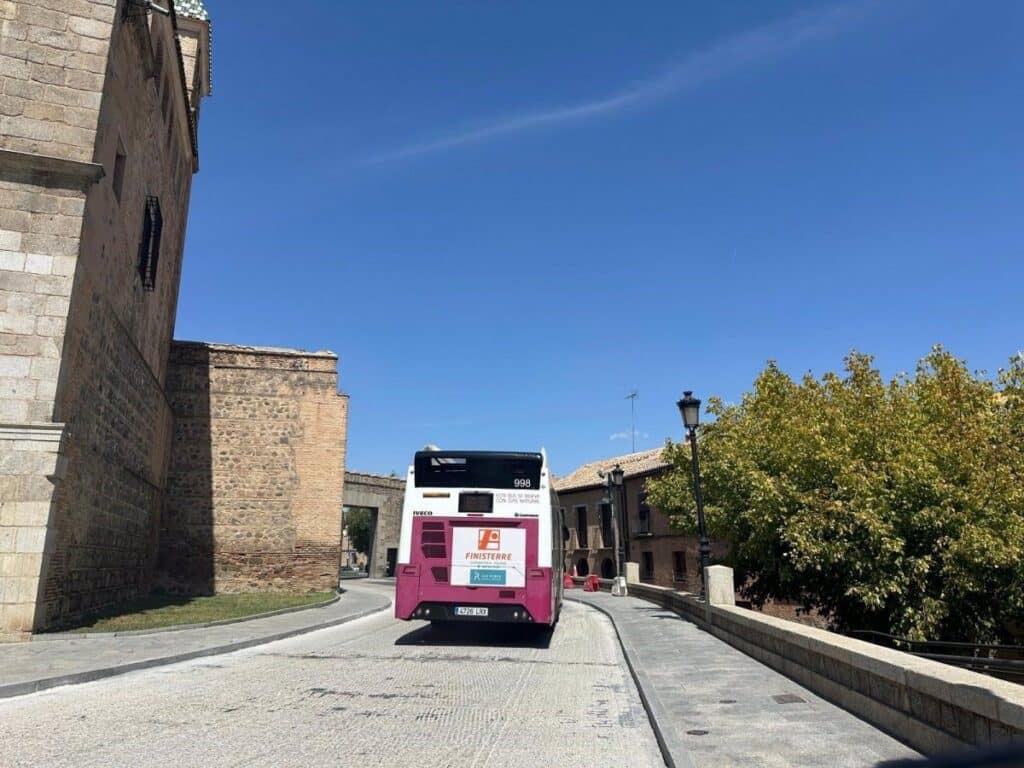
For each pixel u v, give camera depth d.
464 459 12.68
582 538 43.47
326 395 26.72
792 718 6.48
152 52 16.33
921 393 16.34
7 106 12.30
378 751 5.63
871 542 14.44
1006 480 14.00
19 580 11.24
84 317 12.91
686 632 13.80
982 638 14.41
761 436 17.33
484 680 9.15
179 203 23.94
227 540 25.06
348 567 90.69
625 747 6.04
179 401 25.41
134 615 15.05
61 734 5.91
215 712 6.86
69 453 12.27
